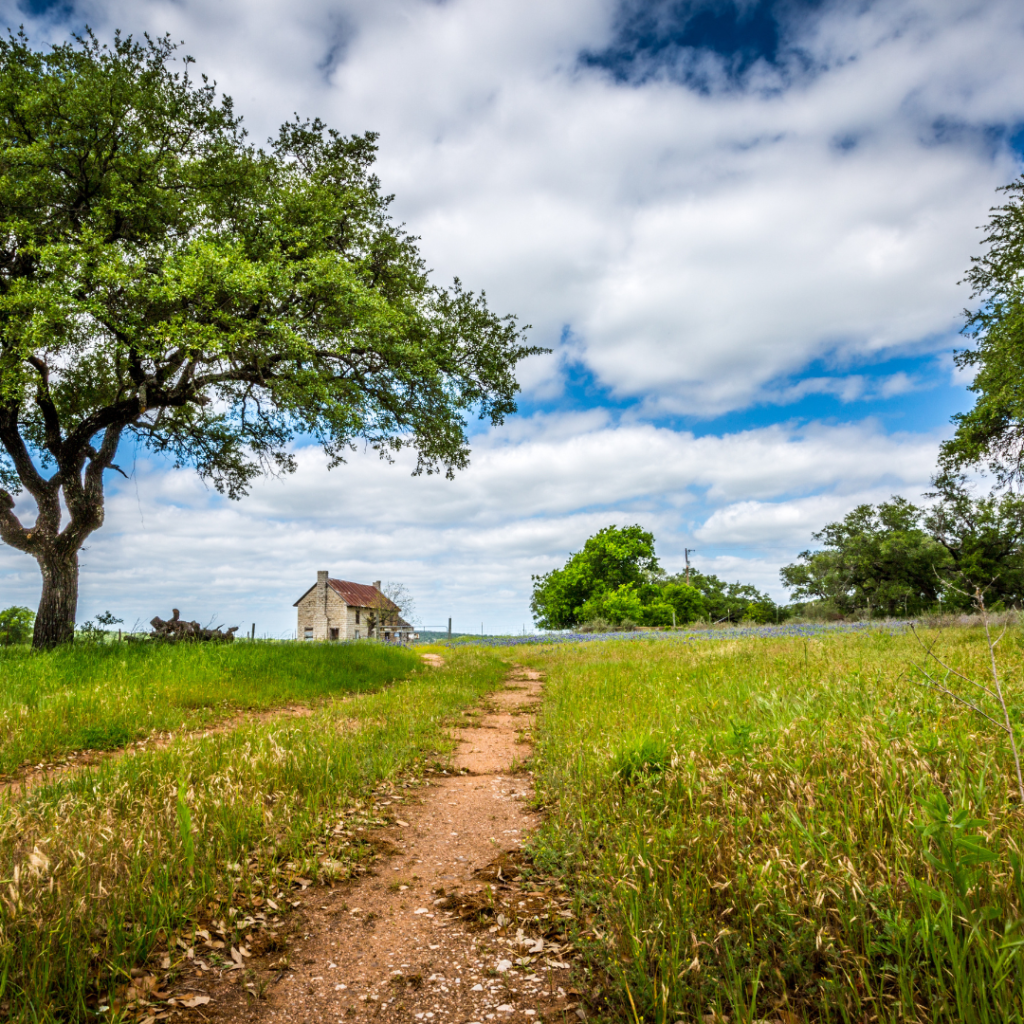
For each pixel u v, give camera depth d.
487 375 16.45
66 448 13.80
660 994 2.30
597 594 52.81
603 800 4.34
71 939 2.60
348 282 12.45
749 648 13.70
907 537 41.16
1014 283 16.66
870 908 2.58
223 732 7.43
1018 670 6.33
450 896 3.53
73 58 12.93
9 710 7.66
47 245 11.27
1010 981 2.04
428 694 11.21
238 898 3.38
